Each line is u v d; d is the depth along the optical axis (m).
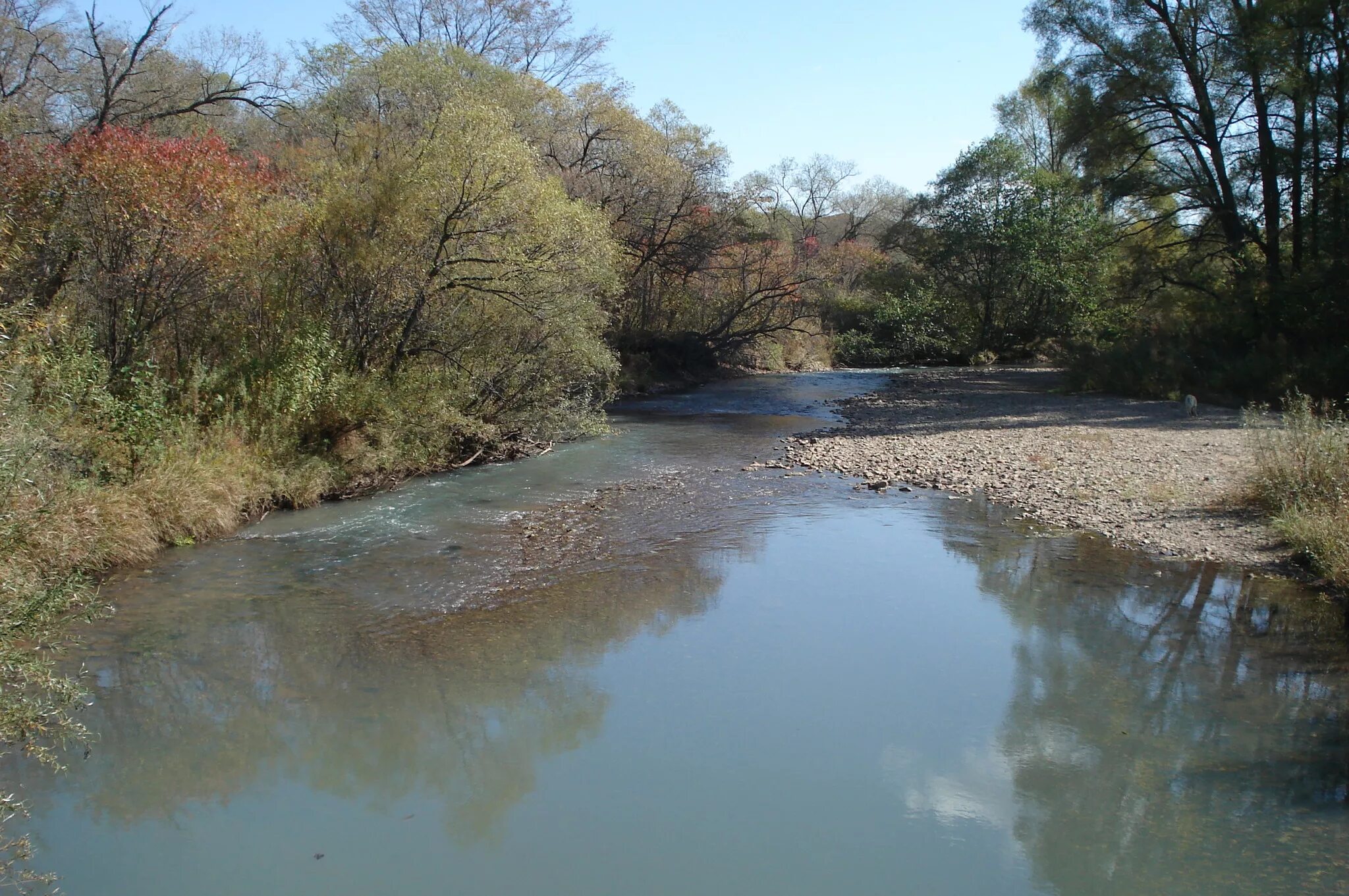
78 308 10.70
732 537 10.35
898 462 14.81
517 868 4.45
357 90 19.48
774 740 5.68
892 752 5.52
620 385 25.23
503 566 9.16
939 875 4.36
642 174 27.73
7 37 18.89
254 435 11.52
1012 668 6.74
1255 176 25.08
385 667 6.75
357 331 13.75
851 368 39.53
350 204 13.12
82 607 7.40
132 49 20.38
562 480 13.43
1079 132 26.95
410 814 4.92
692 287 33.41
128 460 9.65
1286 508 9.86
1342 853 4.47
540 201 14.66
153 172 10.69
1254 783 5.14
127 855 4.55
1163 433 16.92
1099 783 5.16
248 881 4.35
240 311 12.47
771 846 4.60
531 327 15.28
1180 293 26.81
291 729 5.84
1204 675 6.58
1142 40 25.11
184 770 5.36
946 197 42.50
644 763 5.42
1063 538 10.15
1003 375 33.97
